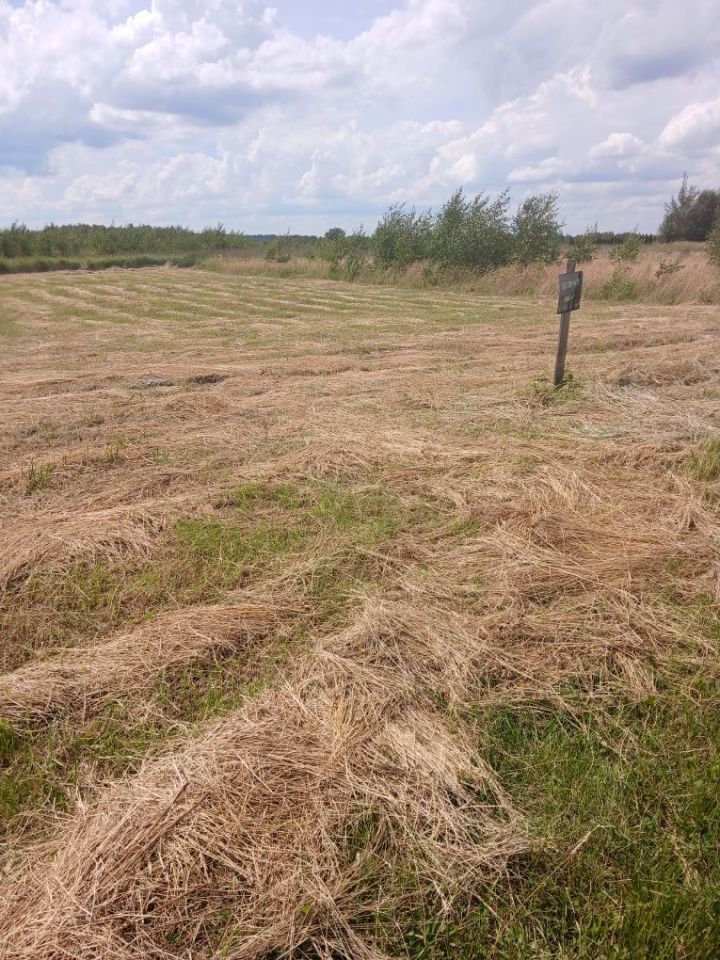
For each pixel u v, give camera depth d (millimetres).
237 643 3301
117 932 1830
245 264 37875
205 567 4016
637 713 2854
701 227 41125
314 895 1940
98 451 6078
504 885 2080
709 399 7527
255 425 6980
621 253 22188
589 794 2400
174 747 2629
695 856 2180
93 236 53625
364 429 6633
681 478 5117
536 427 6578
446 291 25203
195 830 2123
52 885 1974
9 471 5602
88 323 16734
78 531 4387
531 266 24453
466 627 3330
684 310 15930
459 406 7473
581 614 3459
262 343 12844
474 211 27453
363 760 2459
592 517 4555
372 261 31547
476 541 4273
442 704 2863
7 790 2459
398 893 2016
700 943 1908
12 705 2828
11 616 3561
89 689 2951
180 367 10117
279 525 4574
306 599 3662
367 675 2941
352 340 12805
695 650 3193
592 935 1940
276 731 2584
